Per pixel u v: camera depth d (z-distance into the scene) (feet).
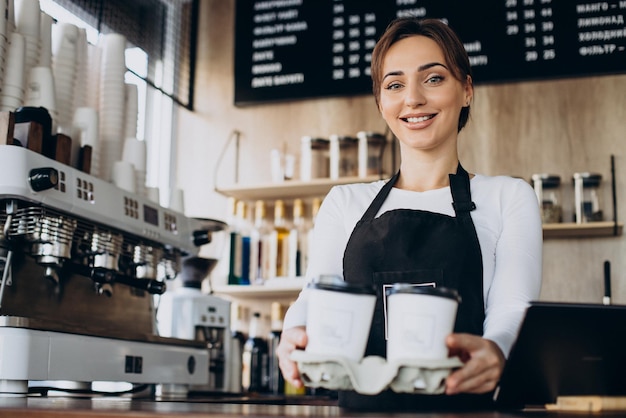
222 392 9.20
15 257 6.13
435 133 4.46
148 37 11.91
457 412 3.34
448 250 4.17
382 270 4.21
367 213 4.55
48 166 5.77
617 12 10.86
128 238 7.02
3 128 5.72
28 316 6.22
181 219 7.75
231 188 11.49
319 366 3.08
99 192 6.36
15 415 3.31
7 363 5.24
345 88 11.69
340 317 3.10
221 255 10.67
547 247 10.75
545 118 11.05
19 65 6.37
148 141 12.00
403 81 4.48
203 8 12.88
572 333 3.19
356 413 3.17
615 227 10.12
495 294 4.14
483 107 11.25
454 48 4.49
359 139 11.18
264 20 12.19
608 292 9.71
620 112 10.87
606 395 3.47
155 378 7.04
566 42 10.91
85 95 7.59
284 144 12.03
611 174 10.66
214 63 12.64
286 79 11.95
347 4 11.89
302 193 11.64
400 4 11.62
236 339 9.59
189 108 12.44
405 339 3.07
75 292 6.86
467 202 4.41
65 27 7.22
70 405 3.74
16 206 5.59
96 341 6.13
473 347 3.16
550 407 3.53
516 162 11.02
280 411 3.29
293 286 10.82
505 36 11.09
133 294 7.79
